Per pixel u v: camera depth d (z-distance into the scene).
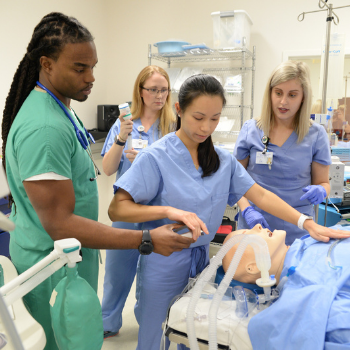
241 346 0.94
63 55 0.94
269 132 1.79
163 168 1.14
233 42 3.08
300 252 1.17
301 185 1.79
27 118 0.94
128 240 0.95
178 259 1.17
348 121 3.49
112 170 1.91
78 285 0.85
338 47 2.47
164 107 2.07
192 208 1.15
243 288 1.08
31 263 1.06
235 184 1.29
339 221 2.24
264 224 1.53
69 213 0.94
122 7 3.79
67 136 0.98
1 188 0.45
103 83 3.94
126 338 2.04
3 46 2.58
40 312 1.05
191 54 3.26
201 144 1.18
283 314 0.88
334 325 0.82
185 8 3.56
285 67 1.59
